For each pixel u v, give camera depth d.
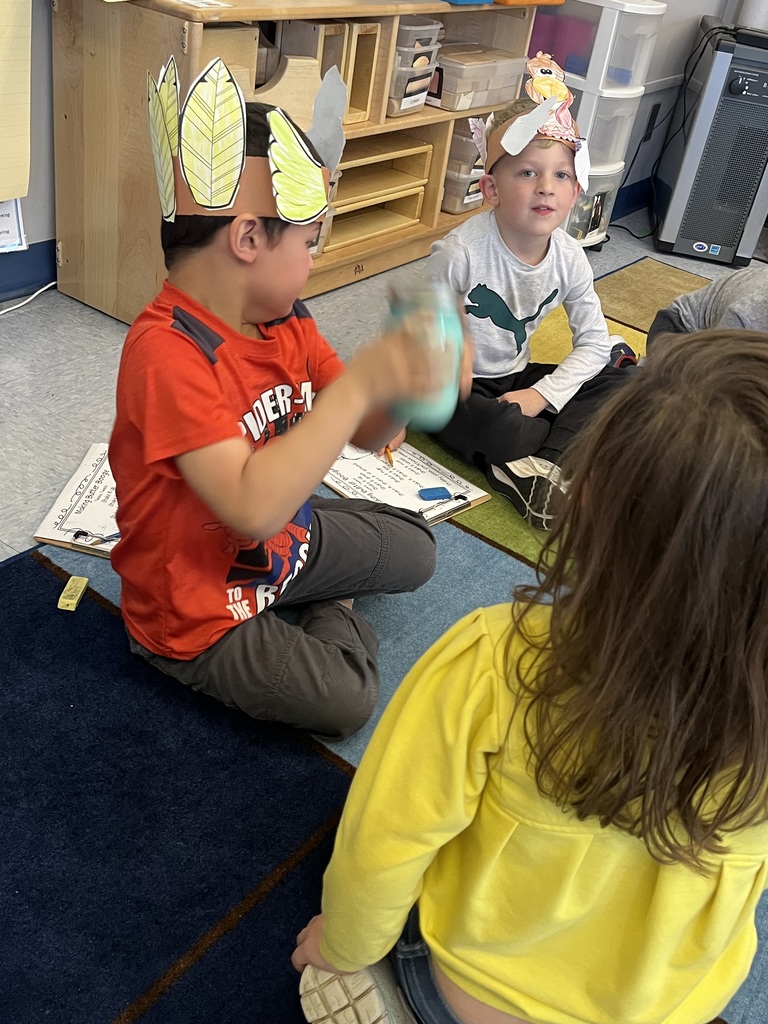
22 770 1.06
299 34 1.90
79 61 1.77
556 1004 0.67
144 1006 0.87
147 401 0.93
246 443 0.93
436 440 1.82
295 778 1.11
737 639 0.49
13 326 1.92
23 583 1.30
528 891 0.63
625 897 0.62
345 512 1.30
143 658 1.21
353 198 2.22
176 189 0.91
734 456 0.46
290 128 0.92
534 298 1.76
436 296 0.74
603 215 2.93
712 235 3.03
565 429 1.74
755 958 1.00
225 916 0.95
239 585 1.12
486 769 0.61
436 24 2.23
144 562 1.09
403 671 1.27
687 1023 0.69
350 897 0.65
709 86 2.81
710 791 0.55
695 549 0.47
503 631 0.60
